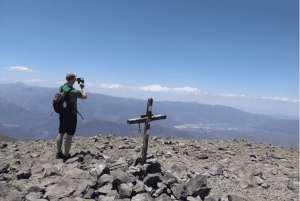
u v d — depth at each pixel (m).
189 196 6.52
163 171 7.99
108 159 9.27
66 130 9.10
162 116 8.54
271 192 7.46
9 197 6.03
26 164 8.62
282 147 14.76
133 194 6.50
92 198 6.46
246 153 12.02
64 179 7.16
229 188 7.52
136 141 13.73
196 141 14.98
